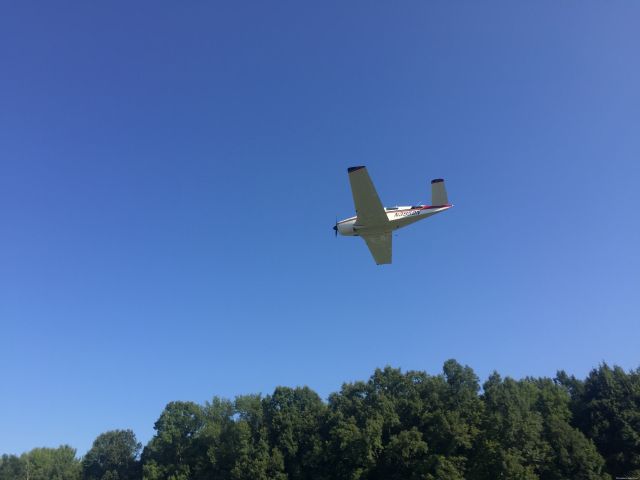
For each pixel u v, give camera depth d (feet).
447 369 255.91
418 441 216.13
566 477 207.92
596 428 230.48
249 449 240.12
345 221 107.86
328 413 251.39
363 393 263.49
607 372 247.50
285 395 269.85
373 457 224.33
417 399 239.09
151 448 277.85
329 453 231.50
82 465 317.01
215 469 249.14
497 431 213.05
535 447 210.59
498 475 199.11
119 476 295.69
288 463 241.76
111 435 315.99
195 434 274.77
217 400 286.87
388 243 106.32
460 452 217.36
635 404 233.14
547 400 247.91
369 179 93.04
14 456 338.34
